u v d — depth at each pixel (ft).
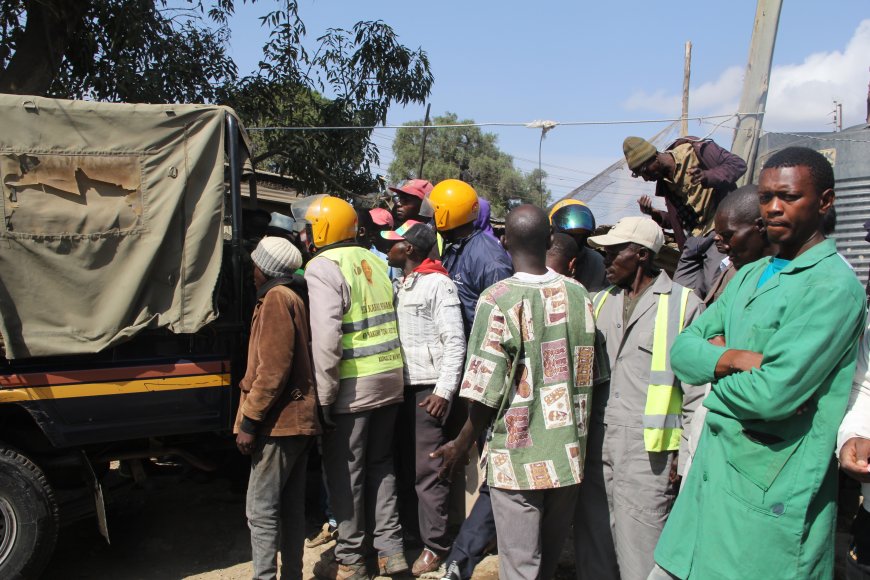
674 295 10.66
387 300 13.71
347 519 13.16
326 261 12.91
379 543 13.69
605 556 11.18
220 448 14.97
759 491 7.22
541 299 10.18
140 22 29.01
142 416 12.73
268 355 11.49
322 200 13.61
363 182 35.73
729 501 7.42
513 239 10.53
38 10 27.27
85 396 12.23
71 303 11.97
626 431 10.66
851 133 17.15
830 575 7.20
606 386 11.14
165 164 12.51
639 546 10.46
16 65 27.30
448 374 13.08
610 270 11.18
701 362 7.84
